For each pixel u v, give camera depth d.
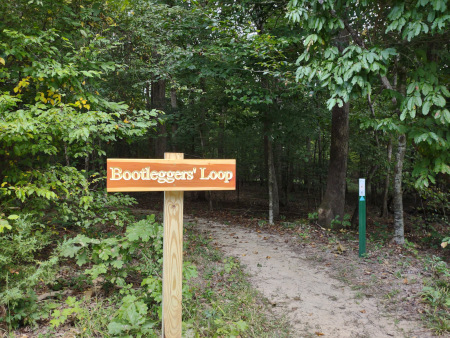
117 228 7.33
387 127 4.63
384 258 5.98
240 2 8.11
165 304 2.52
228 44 7.79
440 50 5.09
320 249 6.74
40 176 4.47
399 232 7.14
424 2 3.74
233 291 4.48
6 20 4.68
